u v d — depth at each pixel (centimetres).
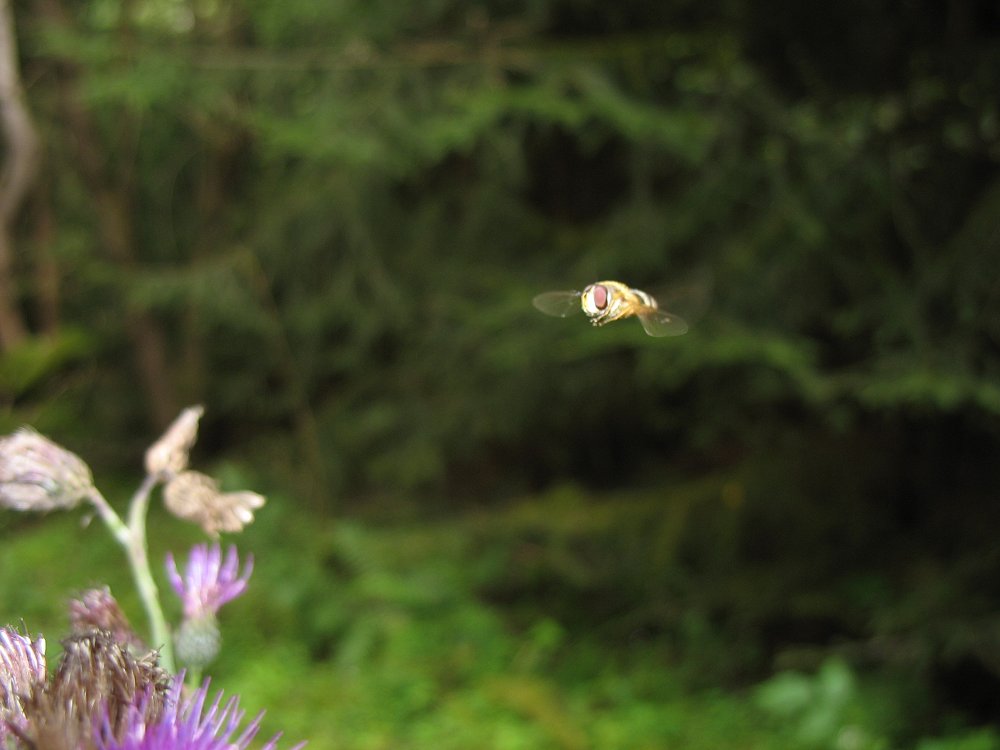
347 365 1080
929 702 656
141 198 1224
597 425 984
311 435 1041
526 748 630
